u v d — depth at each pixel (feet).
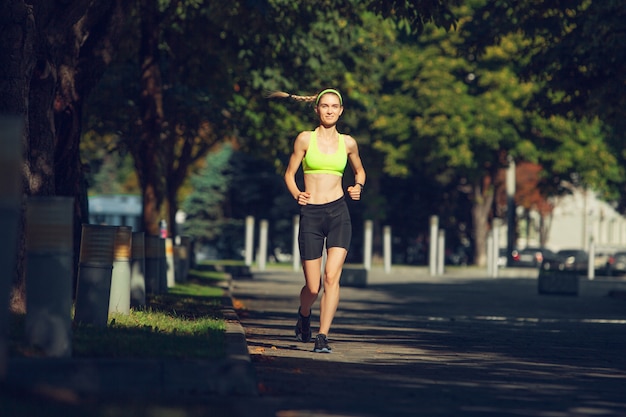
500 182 516.32
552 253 530.27
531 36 207.31
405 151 467.93
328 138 91.40
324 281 92.38
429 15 154.30
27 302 67.46
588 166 461.37
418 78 458.91
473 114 454.40
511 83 447.42
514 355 99.40
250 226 416.67
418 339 115.85
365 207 541.34
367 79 300.81
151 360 63.87
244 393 64.08
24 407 52.31
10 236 54.49
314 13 207.72
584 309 197.67
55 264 67.05
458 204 555.28
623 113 211.00
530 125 458.09
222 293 186.70
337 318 152.25
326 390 67.82
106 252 90.22
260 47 230.07
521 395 69.26
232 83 255.91
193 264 328.29
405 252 573.33
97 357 66.85
